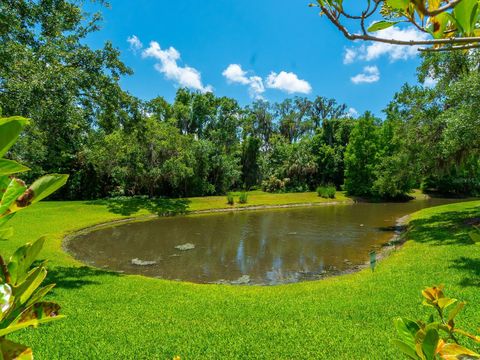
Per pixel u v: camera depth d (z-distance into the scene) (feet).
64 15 27.17
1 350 1.93
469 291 21.30
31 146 30.58
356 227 60.75
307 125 156.66
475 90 36.01
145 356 14.23
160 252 43.70
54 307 2.36
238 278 33.53
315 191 121.60
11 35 23.75
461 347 2.54
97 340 15.70
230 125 116.57
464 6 2.36
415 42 2.69
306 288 26.22
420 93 49.78
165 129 85.97
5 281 2.35
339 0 2.64
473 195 113.60
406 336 2.97
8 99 21.34
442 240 37.93
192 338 16.08
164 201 84.79
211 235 54.34
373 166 105.29
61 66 26.16
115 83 30.91
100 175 87.56
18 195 2.12
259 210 86.53
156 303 21.98
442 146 44.11
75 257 40.63
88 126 31.07
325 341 15.51
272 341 15.66
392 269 29.27
